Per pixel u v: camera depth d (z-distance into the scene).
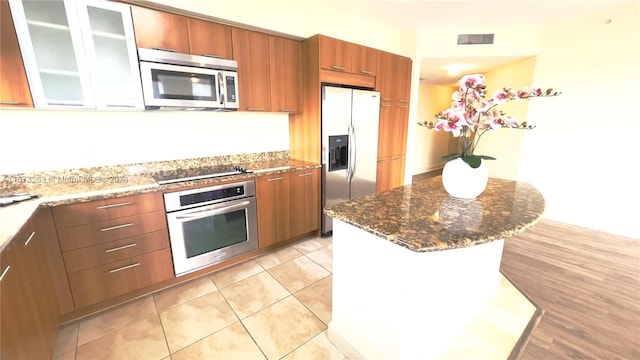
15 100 1.58
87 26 1.71
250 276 2.31
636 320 1.77
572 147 3.44
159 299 2.00
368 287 1.33
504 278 2.28
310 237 3.09
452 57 3.86
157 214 1.94
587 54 3.23
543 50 3.60
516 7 3.03
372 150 3.35
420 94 6.18
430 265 1.23
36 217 1.45
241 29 2.38
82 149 2.06
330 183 2.99
